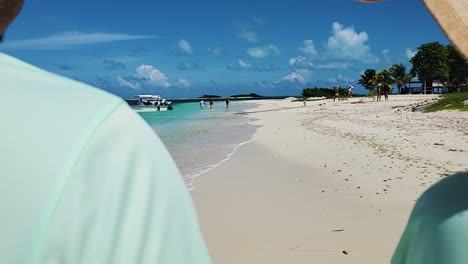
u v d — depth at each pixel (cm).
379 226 748
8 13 79
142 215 70
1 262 64
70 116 71
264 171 1359
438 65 10619
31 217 65
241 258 667
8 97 70
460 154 1424
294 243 706
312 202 930
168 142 2431
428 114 3397
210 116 5628
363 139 2050
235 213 898
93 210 68
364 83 10594
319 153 1645
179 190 76
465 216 99
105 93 79
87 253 67
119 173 70
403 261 118
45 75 81
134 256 68
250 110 7294
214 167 1505
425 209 109
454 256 98
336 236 719
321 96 13250
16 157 66
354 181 1093
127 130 74
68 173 67
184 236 75
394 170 1198
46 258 66
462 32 106
